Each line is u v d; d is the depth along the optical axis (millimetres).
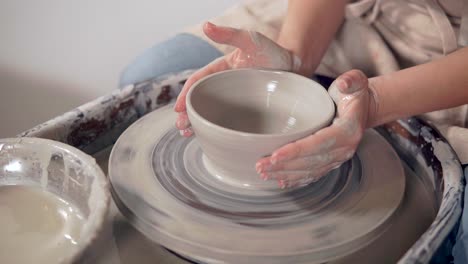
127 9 1759
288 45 1051
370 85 927
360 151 944
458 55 958
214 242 726
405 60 1195
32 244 674
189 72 1080
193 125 799
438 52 1132
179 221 763
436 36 1114
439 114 1100
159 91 1046
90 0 1715
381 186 861
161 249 775
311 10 1090
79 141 937
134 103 1016
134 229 808
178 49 1241
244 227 756
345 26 1216
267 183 832
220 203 804
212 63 966
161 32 1826
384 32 1202
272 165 732
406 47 1168
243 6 1372
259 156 770
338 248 732
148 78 1089
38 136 860
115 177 848
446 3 1104
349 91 832
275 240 733
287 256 709
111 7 1744
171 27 1819
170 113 1021
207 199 812
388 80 933
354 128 802
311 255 719
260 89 921
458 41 1107
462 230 776
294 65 1003
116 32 1798
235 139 748
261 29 1270
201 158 901
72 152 720
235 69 901
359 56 1201
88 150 964
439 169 868
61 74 1839
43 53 1783
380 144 965
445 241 708
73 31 1766
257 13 1332
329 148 776
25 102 1864
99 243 601
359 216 790
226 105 907
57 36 1766
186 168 876
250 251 711
